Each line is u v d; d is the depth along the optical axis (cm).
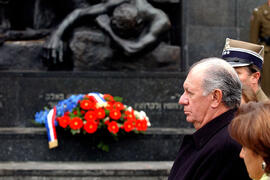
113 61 955
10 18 998
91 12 943
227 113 294
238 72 398
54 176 694
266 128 215
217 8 1037
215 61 300
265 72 946
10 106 894
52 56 923
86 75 903
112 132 748
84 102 762
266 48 955
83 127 760
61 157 779
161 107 916
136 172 703
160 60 970
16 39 977
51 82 898
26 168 697
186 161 295
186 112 302
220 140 279
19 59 962
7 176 690
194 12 1023
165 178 707
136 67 963
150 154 799
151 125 912
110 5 946
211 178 275
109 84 907
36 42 972
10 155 779
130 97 912
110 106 768
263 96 399
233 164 270
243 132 219
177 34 1022
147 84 916
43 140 782
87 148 783
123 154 791
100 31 949
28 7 1015
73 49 934
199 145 291
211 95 294
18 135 779
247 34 1051
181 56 1000
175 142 806
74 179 695
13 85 896
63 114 771
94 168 704
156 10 958
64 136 779
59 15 1018
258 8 975
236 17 1045
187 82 301
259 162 221
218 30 1036
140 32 956
